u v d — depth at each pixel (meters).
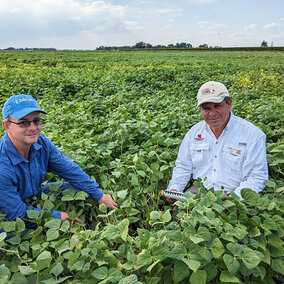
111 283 2.05
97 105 7.17
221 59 31.05
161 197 3.63
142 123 4.65
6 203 2.65
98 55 42.81
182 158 3.41
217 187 3.19
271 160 3.53
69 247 2.35
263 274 2.16
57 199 3.18
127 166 3.53
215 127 3.02
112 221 3.01
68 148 4.18
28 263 2.36
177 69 15.67
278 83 10.23
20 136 2.66
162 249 2.08
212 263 2.09
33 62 27.33
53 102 7.89
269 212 2.60
